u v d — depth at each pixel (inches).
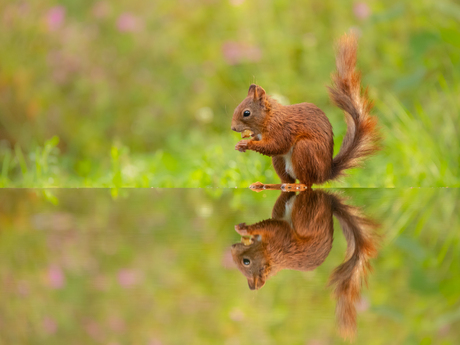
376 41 631.8
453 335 101.4
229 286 131.1
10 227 231.9
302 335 99.7
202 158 499.5
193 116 722.8
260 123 361.1
